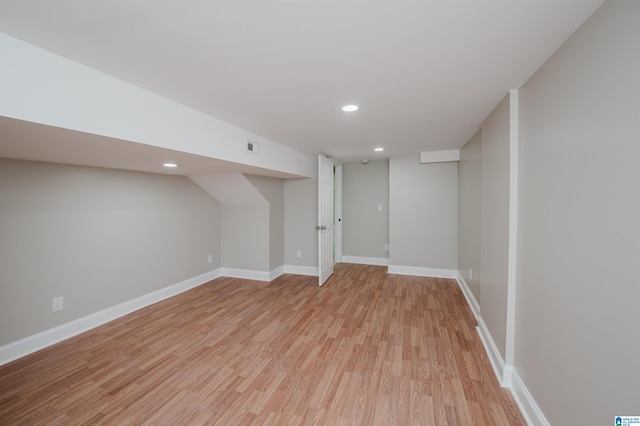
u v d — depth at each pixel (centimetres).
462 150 381
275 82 160
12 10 95
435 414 164
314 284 422
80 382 193
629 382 89
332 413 165
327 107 203
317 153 419
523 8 98
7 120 116
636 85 85
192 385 191
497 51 129
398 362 217
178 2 91
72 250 262
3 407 169
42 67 122
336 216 562
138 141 164
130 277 317
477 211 296
